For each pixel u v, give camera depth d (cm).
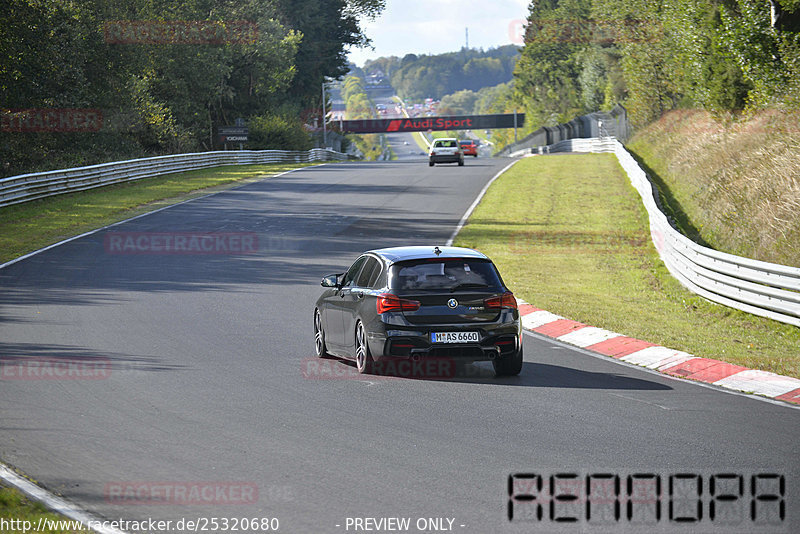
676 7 15162
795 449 2525
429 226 9462
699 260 5972
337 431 2722
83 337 4384
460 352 3459
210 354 4009
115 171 13838
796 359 4062
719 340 4550
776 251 6731
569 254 7838
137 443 2598
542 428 2752
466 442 2591
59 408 3028
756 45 11444
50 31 15425
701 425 2797
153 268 6912
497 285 3575
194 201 11944
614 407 3042
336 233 8962
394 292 3481
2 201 10500
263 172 17138
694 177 10900
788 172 8162
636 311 5372
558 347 4294
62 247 8019
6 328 4603
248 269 6881
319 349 4072
